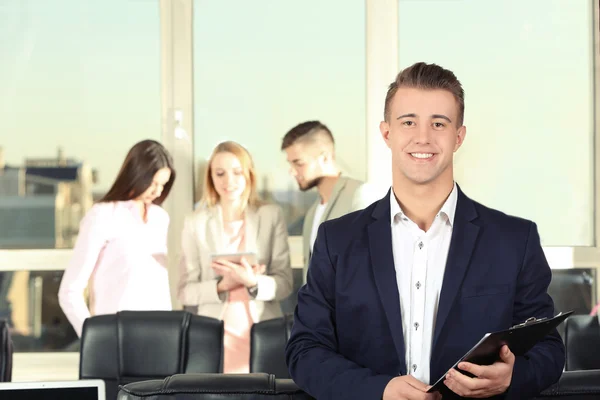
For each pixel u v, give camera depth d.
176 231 5.05
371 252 1.75
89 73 5.11
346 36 5.12
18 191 5.10
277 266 4.84
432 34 5.14
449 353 1.69
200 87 5.11
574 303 5.17
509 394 1.56
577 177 5.20
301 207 5.07
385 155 5.11
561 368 1.69
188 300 4.77
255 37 5.11
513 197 5.19
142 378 2.46
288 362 1.75
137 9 5.10
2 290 5.09
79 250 4.67
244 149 4.84
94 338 2.47
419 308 1.75
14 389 1.49
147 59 5.11
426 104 1.70
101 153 5.11
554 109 5.19
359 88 5.12
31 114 5.11
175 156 5.09
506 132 5.18
